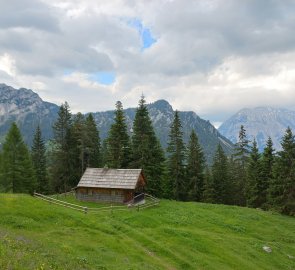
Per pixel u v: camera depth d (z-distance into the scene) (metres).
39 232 37.03
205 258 37.84
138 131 80.94
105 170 66.06
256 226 55.44
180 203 66.81
